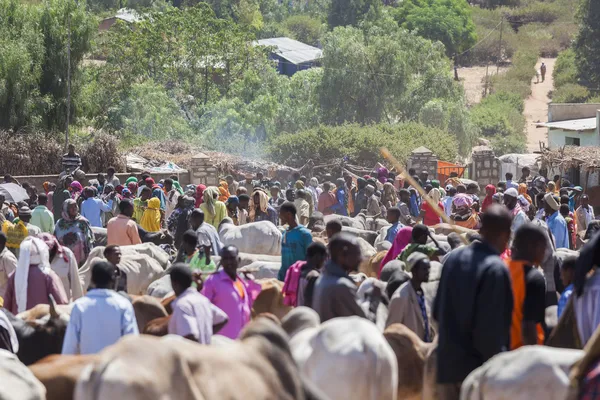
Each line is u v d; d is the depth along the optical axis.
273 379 13.70
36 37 100.81
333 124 138.00
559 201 54.81
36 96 99.88
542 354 15.26
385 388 16.80
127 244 38.38
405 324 23.42
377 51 140.50
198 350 13.30
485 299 16.42
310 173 99.00
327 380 16.56
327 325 17.33
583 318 17.67
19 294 27.33
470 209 49.59
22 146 81.12
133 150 94.88
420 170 87.81
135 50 146.88
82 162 82.19
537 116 183.25
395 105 140.88
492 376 15.34
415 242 29.92
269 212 49.59
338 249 20.70
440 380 17.06
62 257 30.12
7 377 16.41
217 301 23.17
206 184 81.38
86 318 20.36
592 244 17.50
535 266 21.89
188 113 140.62
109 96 133.62
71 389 17.81
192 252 30.22
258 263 34.12
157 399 12.28
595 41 191.75
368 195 57.84
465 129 135.38
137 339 12.95
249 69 149.62
